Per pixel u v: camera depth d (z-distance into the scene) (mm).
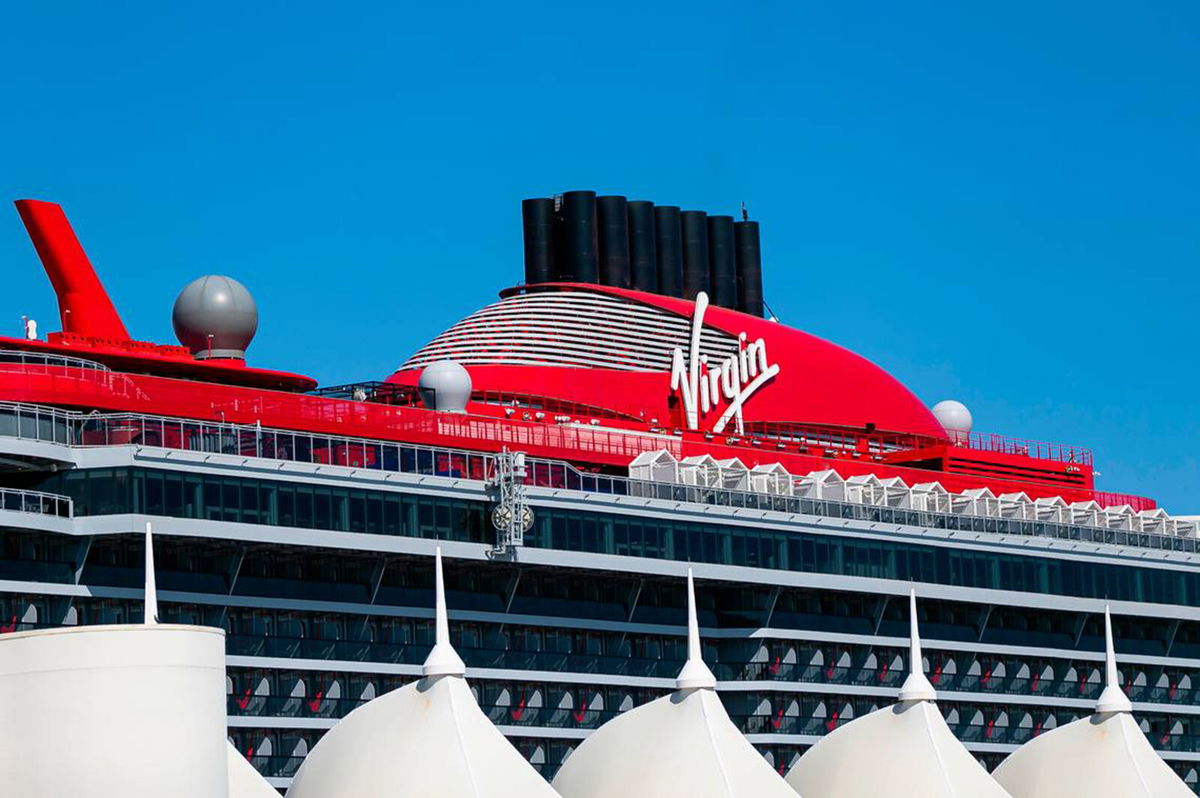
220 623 123125
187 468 120375
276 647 124938
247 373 133500
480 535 131625
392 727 113188
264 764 123438
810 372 165500
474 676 132125
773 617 146125
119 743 91500
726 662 145375
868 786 128625
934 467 165625
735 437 157625
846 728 132125
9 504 116688
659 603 143000
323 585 127500
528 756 135500
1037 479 170500
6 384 121812
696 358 159875
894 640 151250
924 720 129875
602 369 158000
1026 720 159500
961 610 156875
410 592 131250
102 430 121000
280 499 123438
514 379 155750
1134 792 135250
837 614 150125
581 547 135000
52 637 91750
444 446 136250
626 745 122000
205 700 94312
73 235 135625
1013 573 158125
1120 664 164875
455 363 143375
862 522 149875
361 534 125938
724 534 142500
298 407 131500
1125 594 164750
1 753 91688
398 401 143000
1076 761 137500
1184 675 169375
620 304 162125
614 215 172125
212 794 94125
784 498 146500
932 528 153875
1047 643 161500
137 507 118312
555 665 137000
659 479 143500
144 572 121000
